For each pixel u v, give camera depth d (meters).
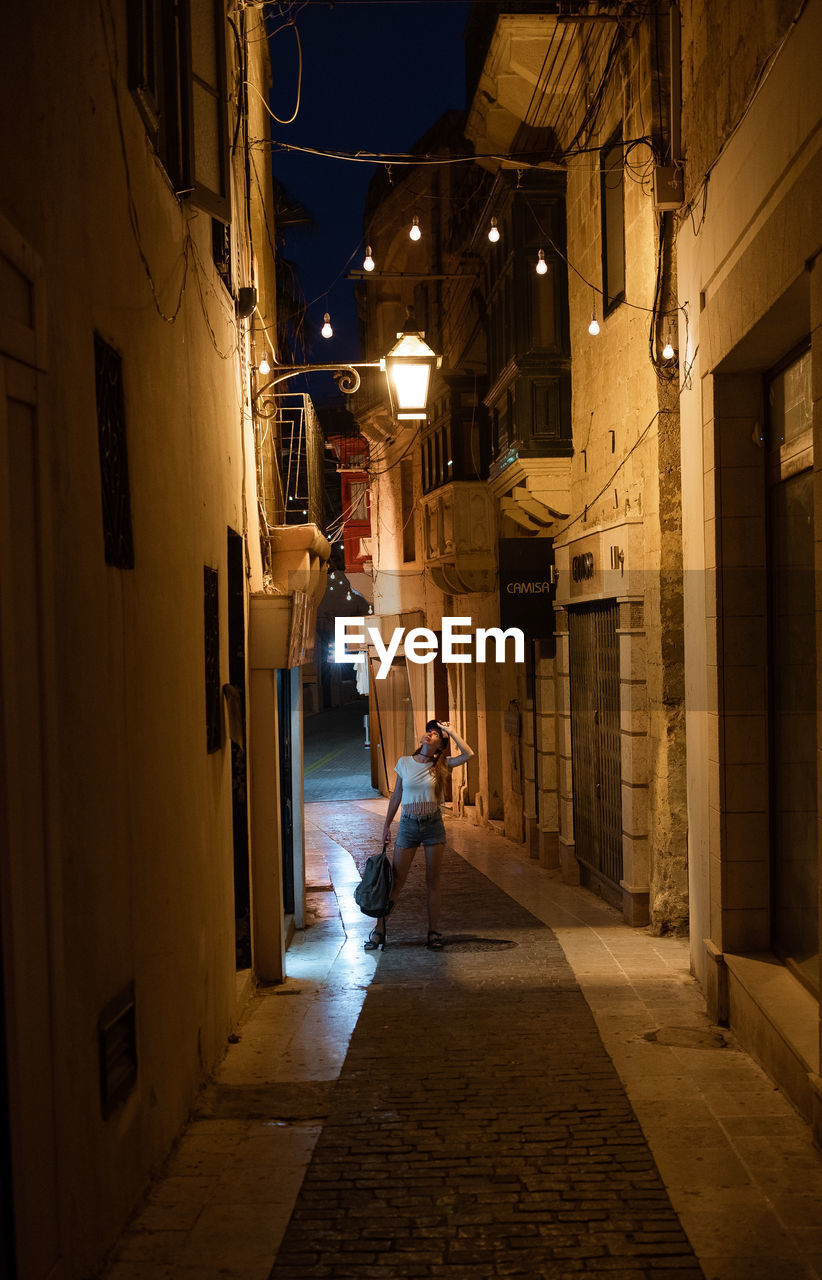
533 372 12.48
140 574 4.31
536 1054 5.77
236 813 7.73
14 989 2.81
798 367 5.76
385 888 8.83
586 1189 4.04
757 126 5.39
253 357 9.20
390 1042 6.11
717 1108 4.86
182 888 4.98
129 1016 3.95
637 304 9.62
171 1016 4.66
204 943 5.54
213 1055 5.72
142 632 4.33
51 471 3.19
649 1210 3.85
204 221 6.33
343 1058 5.91
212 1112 5.05
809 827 5.59
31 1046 2.93
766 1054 5.36
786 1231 3.66
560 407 12.49
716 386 6.43
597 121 11.02
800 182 4.59
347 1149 4.51
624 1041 5.98
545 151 12.60
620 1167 4.23
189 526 5.43
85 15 3.76
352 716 51.69
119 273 4.14
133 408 4.30
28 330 3.02
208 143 5.86
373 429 25.89
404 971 7.99
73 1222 3.24
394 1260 3.53
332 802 24.00
